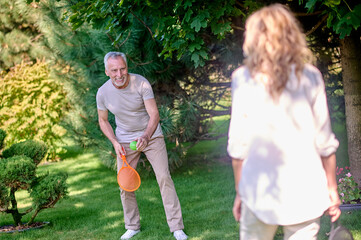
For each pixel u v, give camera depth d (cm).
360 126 468
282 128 185
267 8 192
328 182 200
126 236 424
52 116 902
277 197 185
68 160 951
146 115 410
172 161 698
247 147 192
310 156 186
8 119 888
